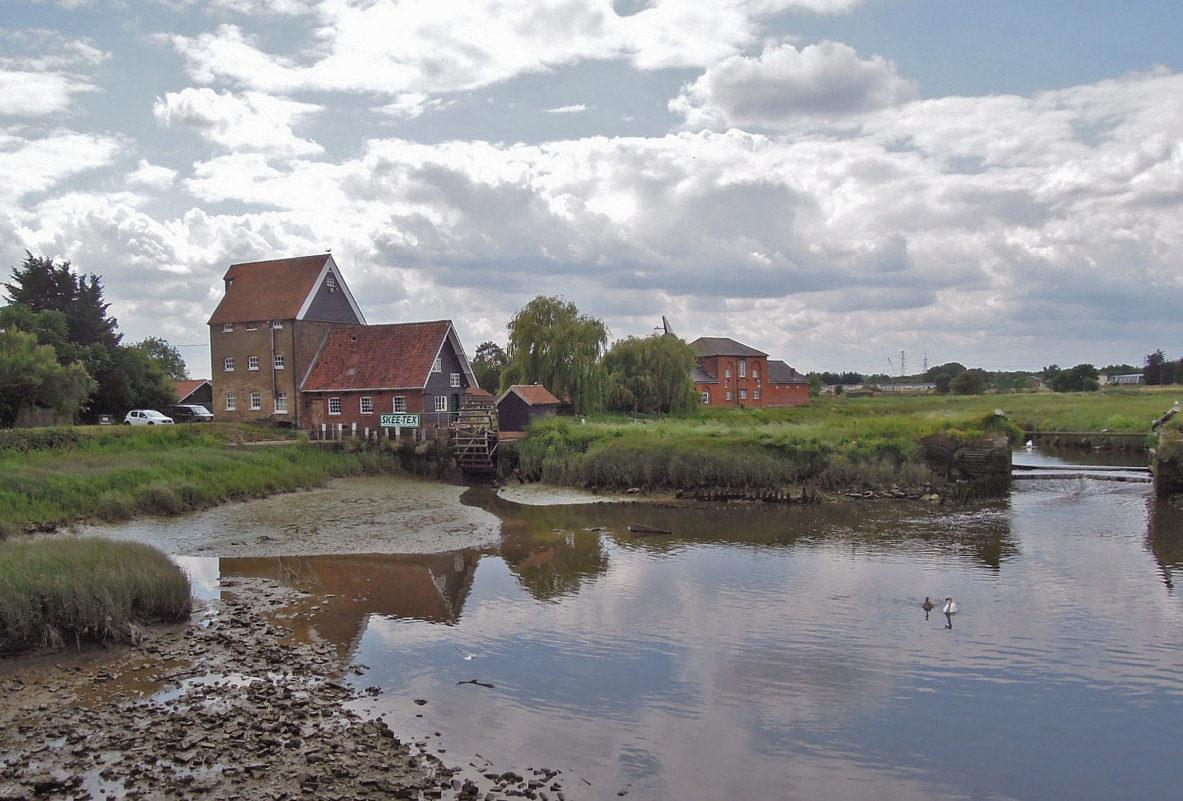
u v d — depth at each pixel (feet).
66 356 185.98
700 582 65.62
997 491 115.85
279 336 168.55
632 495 117.19
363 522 94.53
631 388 220.43
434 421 157.99
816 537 85.30
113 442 129.18
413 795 31.37
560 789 32.37
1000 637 51.31
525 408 157.17
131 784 31.60
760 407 282.97
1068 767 35.24
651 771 34.17
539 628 53.42
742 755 35.78
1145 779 34.30
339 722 37.93
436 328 161.79
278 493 115.44
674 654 48.34
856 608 57.72
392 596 61.72
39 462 104.22
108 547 57.06
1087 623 54.19
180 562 73.67
